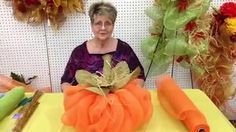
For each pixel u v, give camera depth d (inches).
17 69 81.9
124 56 71.1
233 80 80.3
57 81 83.9
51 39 78.3
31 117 47.7
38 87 84.0
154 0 71.1
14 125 45.6
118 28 77.4
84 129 40.7
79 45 74.9
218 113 48.9
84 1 74.1
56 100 53.6
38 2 71.8
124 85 44.8
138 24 77.2
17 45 78.7
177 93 48.3
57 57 80.7
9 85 74.8
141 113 41.9
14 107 51.2
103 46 70.3
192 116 42.7
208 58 71.9
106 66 45.3
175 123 45.8
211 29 70.3
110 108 41.0
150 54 74.4
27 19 74.2
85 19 76.0
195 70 75.0
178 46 69.3
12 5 72.9
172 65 80.7
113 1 74.2
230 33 67.6
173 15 66.1
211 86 75.8
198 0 65.2
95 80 43.7
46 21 75.4
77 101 42.4
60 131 43.6
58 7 72.4
